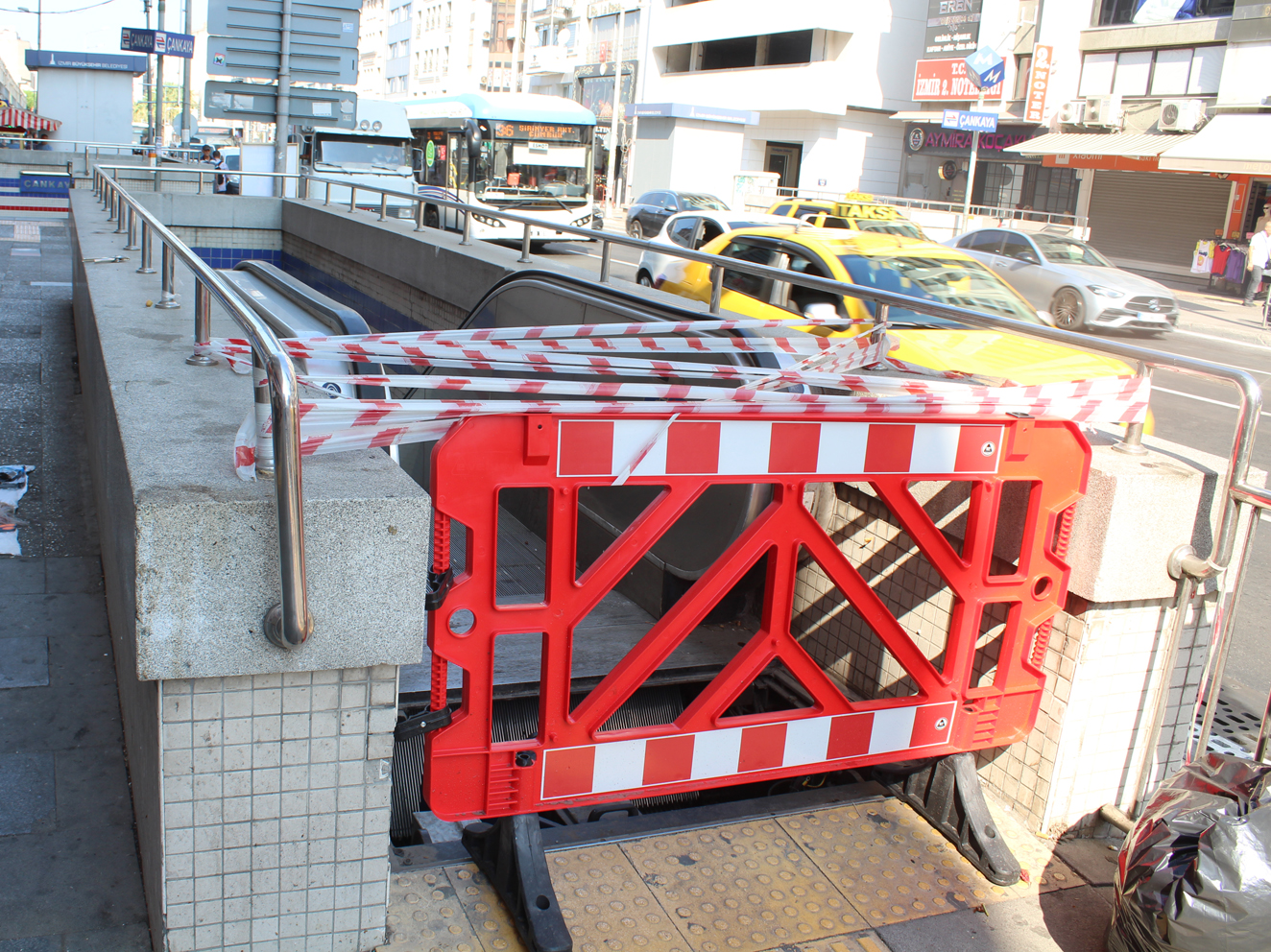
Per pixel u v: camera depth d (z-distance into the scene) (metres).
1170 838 2.48
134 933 2.57
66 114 31.44
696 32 45.47
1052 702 3.13
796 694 4.02
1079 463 2.91
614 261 21.00
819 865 2.96
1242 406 2.79
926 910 2.80
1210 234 28.41
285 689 2.12
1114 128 29.27
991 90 32.81
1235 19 25.69
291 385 1.87
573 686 3.74
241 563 1.99
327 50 14.90
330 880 2.28
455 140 23.75
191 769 2.11
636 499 4.54
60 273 14.40
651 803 3.73
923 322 6.76
